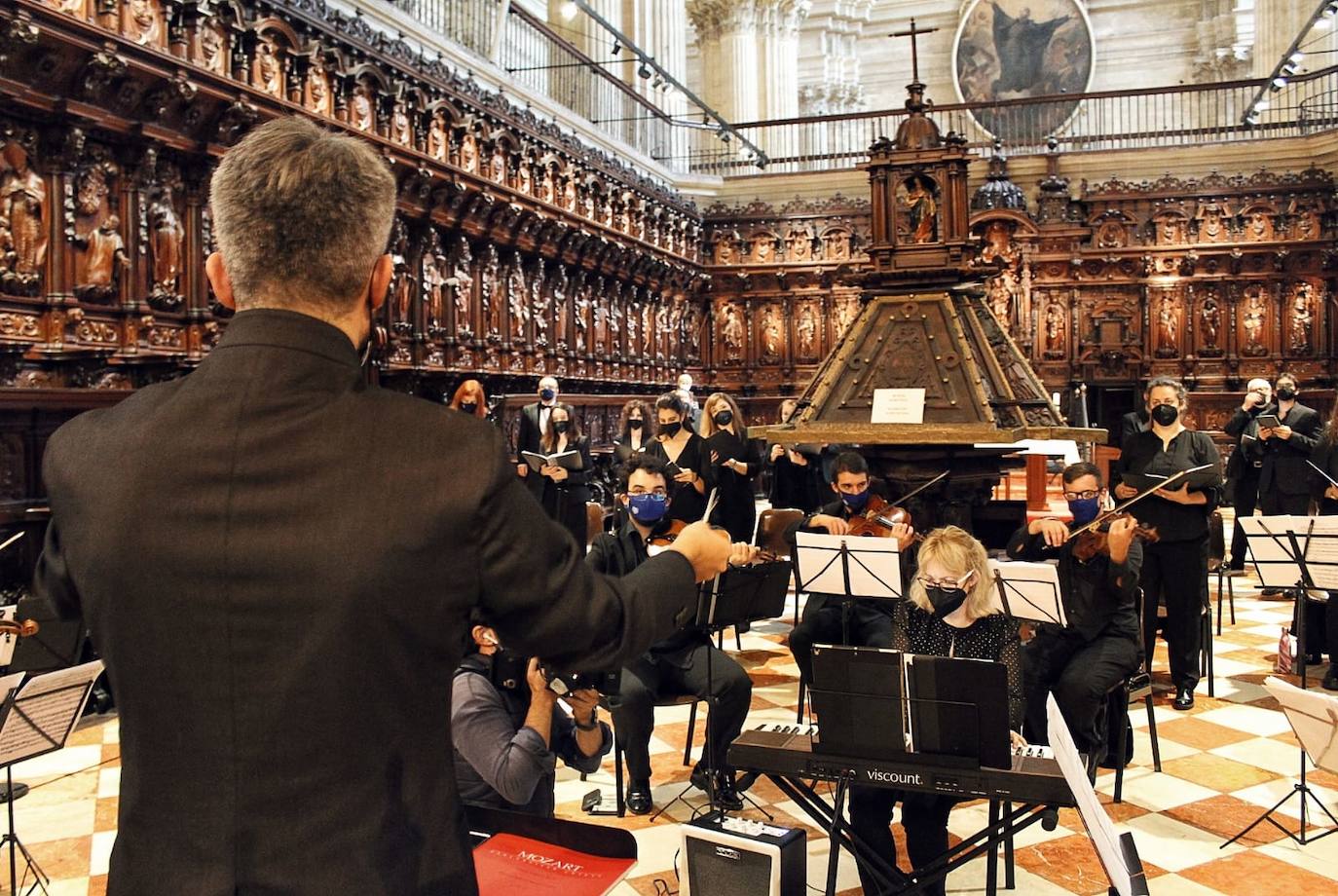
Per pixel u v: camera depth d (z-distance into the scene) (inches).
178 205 327.6
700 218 834.2
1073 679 186.9
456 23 576.4
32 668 165.3
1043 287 798.5
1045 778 120.7
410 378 453.1
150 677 52.5
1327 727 126.1
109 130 297.9
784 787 138.3
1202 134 824.3
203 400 54.4
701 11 1028.5
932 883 136.7
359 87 410.9
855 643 221.3
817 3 1249.4
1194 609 244.4
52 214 284.5
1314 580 212.1
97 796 195.0
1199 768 207.5
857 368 195.6
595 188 639.1
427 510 52.9
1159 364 782.5
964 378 186.2
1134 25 1185.4
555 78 717.9
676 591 63.1
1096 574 197.9
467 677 130.3
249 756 51.6
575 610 55.9
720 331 845.8
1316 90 856.3
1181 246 773.3
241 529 52.1
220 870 51.3
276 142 58.0
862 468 233.1
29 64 270.4
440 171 461.1
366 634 51.8
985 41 1186.0
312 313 57.6
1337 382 746.8
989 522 271.0
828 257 822.5
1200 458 247.6
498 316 539.2
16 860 167.0
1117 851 84.0
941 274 200.2
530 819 95.6
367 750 52.5
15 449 254.5
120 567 52.1
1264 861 165.3
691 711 213.0
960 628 165.5
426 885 53.8
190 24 320.5
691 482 298.8
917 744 125.7
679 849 154.7
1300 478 367.2
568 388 625.3
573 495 341.7
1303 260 755.4
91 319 296.2
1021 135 1149.7
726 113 1023.6
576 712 132.8
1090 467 213.5
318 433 53.9
